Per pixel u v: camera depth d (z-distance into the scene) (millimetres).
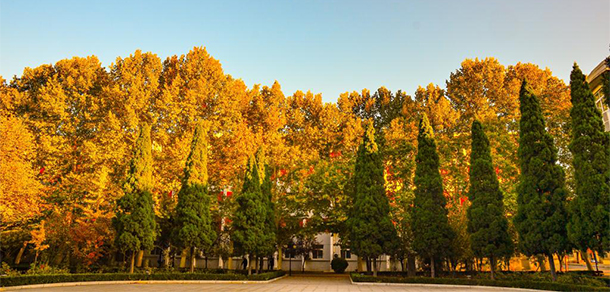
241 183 27328
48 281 17266
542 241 18016
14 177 20578
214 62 29734
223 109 28797
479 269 24594
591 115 17516
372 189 23203
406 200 24812
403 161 27781
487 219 20297
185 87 28875
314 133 33094
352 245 23125
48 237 21984
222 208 27688
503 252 19766
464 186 25312
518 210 19391
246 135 28656
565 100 28969
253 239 23156
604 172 16469
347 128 32375
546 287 17141
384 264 34438
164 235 27625
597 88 20188
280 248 30078
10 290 15414
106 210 23531
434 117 31453
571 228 17062
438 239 21094
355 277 21578
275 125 31562
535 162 19016
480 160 21375
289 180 28984
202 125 26484
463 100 33031
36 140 26516
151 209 22422
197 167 23875
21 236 23469
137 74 27672
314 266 35812
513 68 32781
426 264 24922
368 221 22781
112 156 24953
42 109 26703
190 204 22953
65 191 24766
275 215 27500
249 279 22031
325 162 27922
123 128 26281
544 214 18359
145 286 18156
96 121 27734
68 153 26812
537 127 19656
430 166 22812
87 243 22281
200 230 22672
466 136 27438
